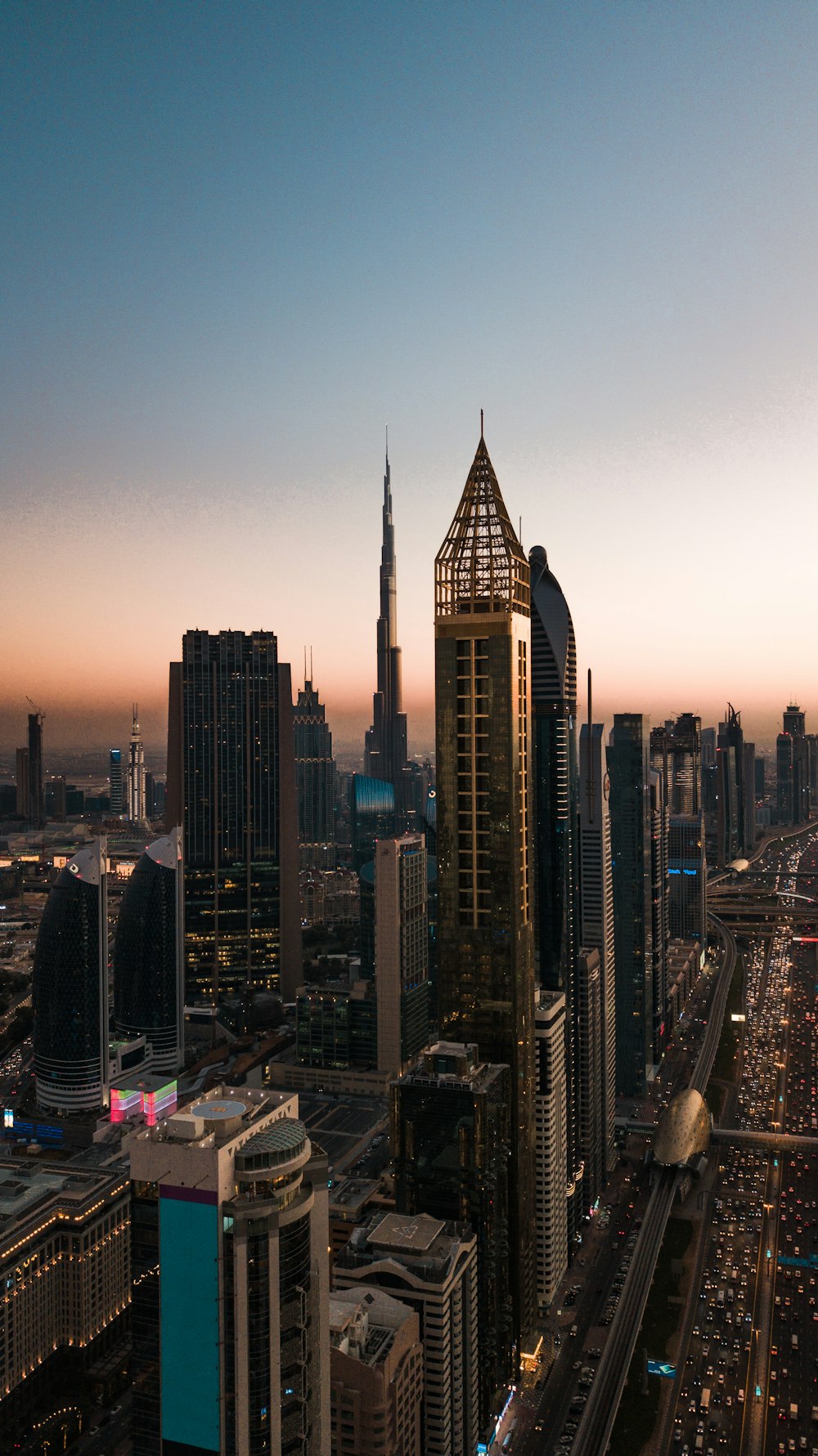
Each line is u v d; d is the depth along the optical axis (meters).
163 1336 171.50
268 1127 178.75
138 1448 173.75
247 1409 168.50
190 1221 169.38
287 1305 171.50
